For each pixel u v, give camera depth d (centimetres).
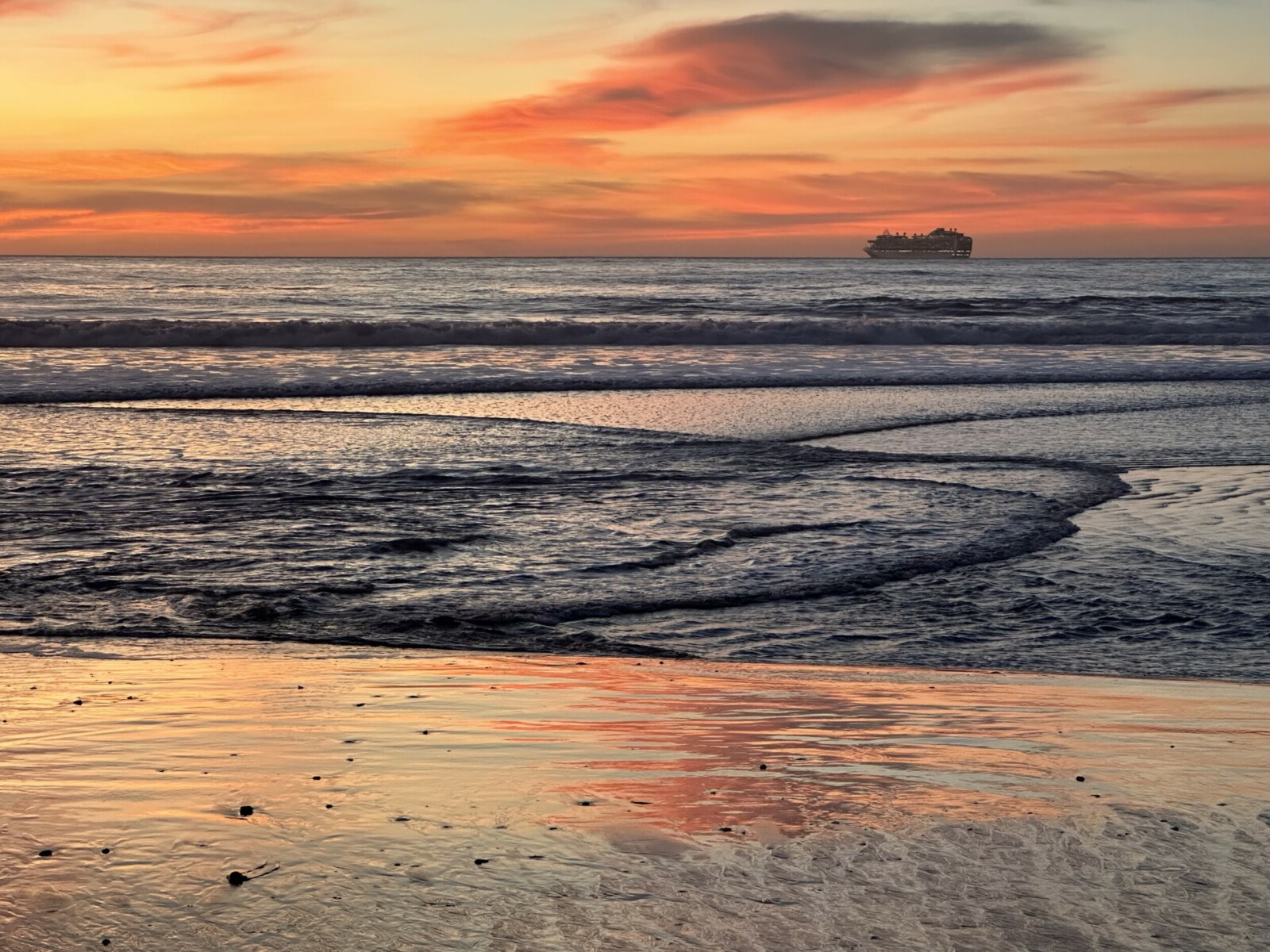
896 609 706
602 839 311
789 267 14025
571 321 3086
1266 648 629
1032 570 797
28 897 267
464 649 611
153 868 285
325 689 499
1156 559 831
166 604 690
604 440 1419
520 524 939
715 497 1057
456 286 6556
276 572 773
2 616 653
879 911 266
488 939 249
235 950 244
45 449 1289
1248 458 1308
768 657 610
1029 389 2061
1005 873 289
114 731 415
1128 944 249
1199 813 338
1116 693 526
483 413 1689
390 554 832
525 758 393
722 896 273
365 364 2292
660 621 678
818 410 1745
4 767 367
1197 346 2917
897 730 445
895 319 3716
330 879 280
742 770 384
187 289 5716
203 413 1609
